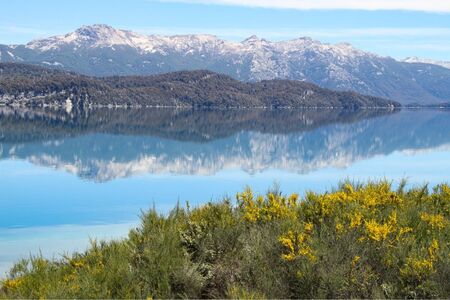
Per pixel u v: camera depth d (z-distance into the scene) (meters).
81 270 6.30
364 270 5.37
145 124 119.62
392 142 72.25
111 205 23.30
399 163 45.72
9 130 91.12
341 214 6.71
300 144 71.44
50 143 68.44
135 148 64.31
